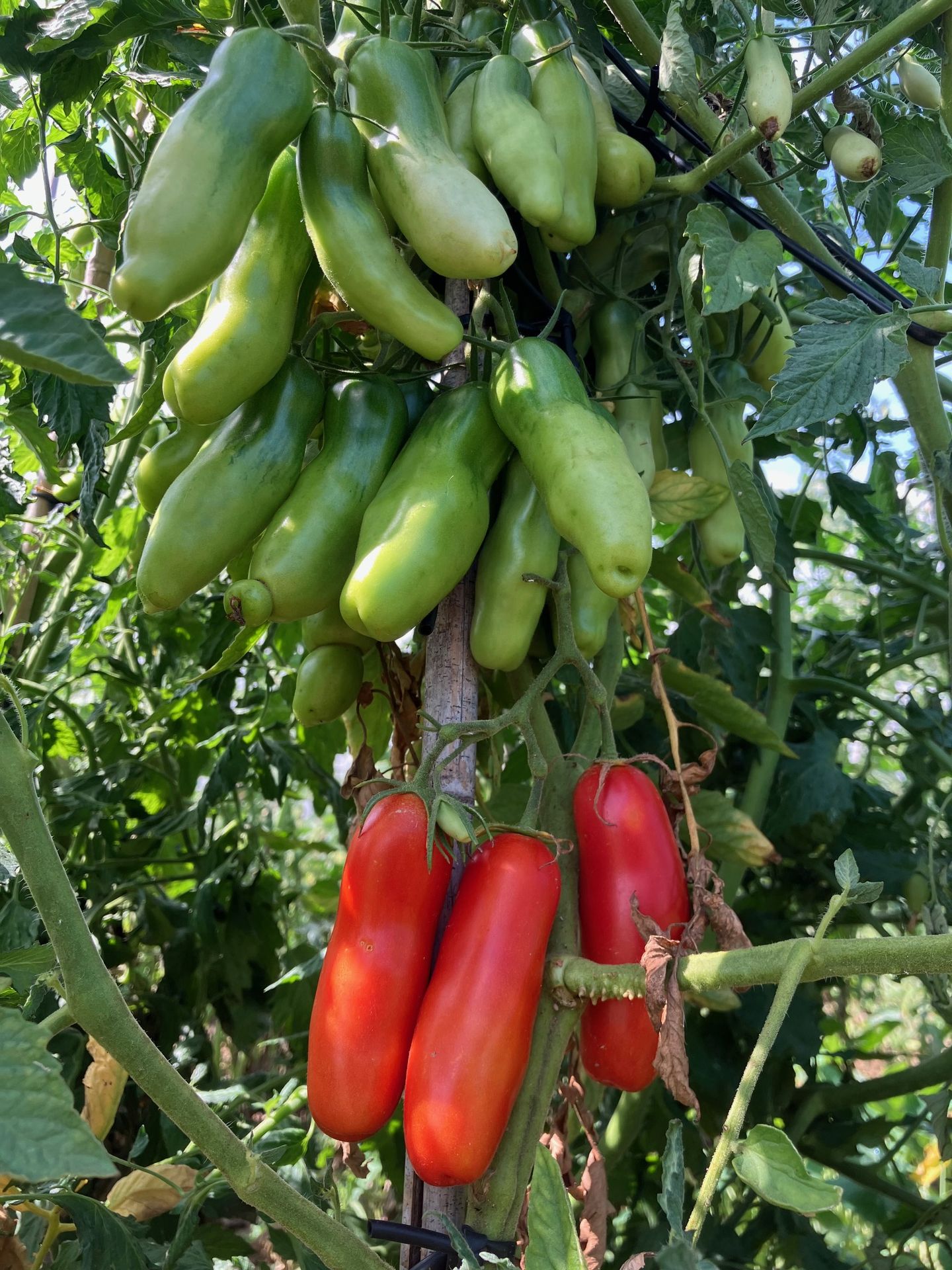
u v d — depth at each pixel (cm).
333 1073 72
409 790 77
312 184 74
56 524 158
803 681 157
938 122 104
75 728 170
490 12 99
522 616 84
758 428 81
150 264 63
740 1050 156
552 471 73
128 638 188
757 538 100
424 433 81
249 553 95
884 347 83
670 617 195
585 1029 83
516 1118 81
